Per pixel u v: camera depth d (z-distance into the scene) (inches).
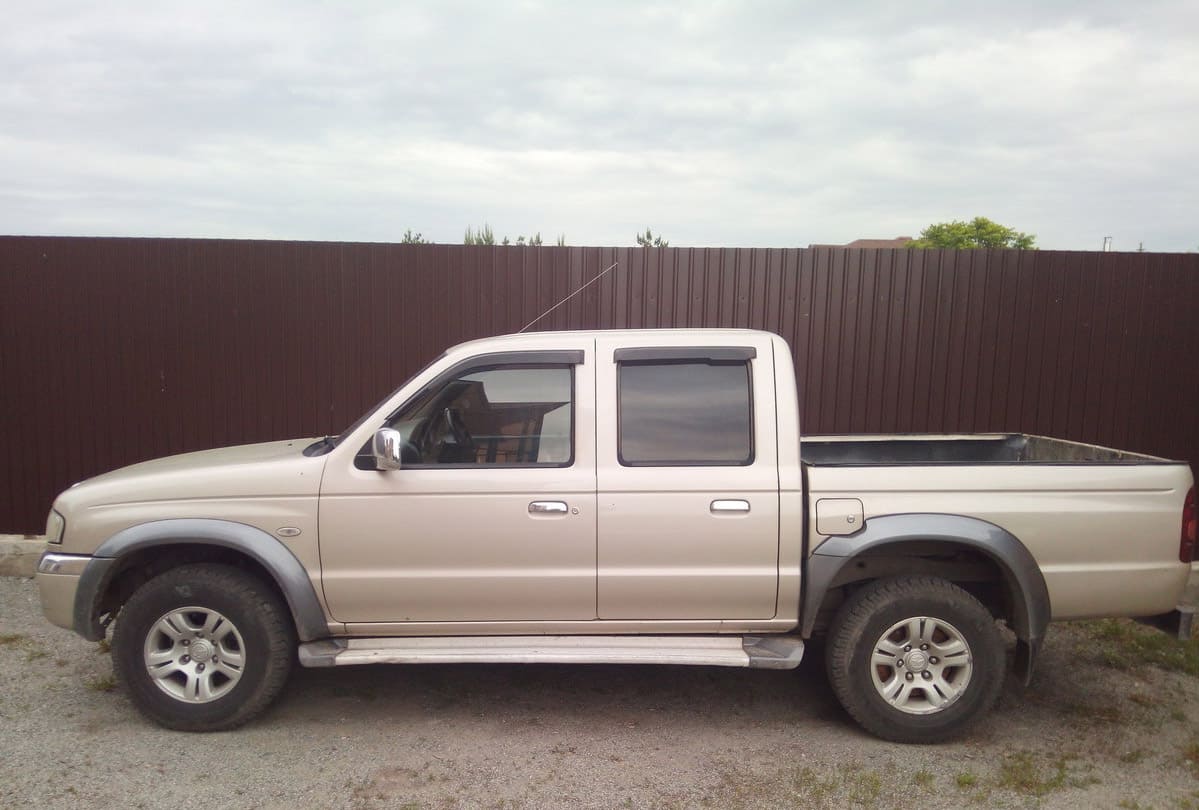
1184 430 262.4
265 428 262.7
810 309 261.0
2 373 257.9
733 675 187.6
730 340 158.7
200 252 257.1
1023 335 261.1
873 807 132.0
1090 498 151.3
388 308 261.1
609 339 159.6
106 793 134.0
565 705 170.9
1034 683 184.1
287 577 150.6
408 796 134.3
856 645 151.6
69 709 165.6
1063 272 259.1
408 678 184.1
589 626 156.6
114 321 257.8
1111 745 155.1
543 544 151.6
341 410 262.8
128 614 151.9
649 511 150.7
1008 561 148.3
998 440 207.2
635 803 132.7
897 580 153.3
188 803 131.3
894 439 205.8
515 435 156.4
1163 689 181.3
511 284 261.4
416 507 151.4
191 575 152.3
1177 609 153.7
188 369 259.9
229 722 154.6
